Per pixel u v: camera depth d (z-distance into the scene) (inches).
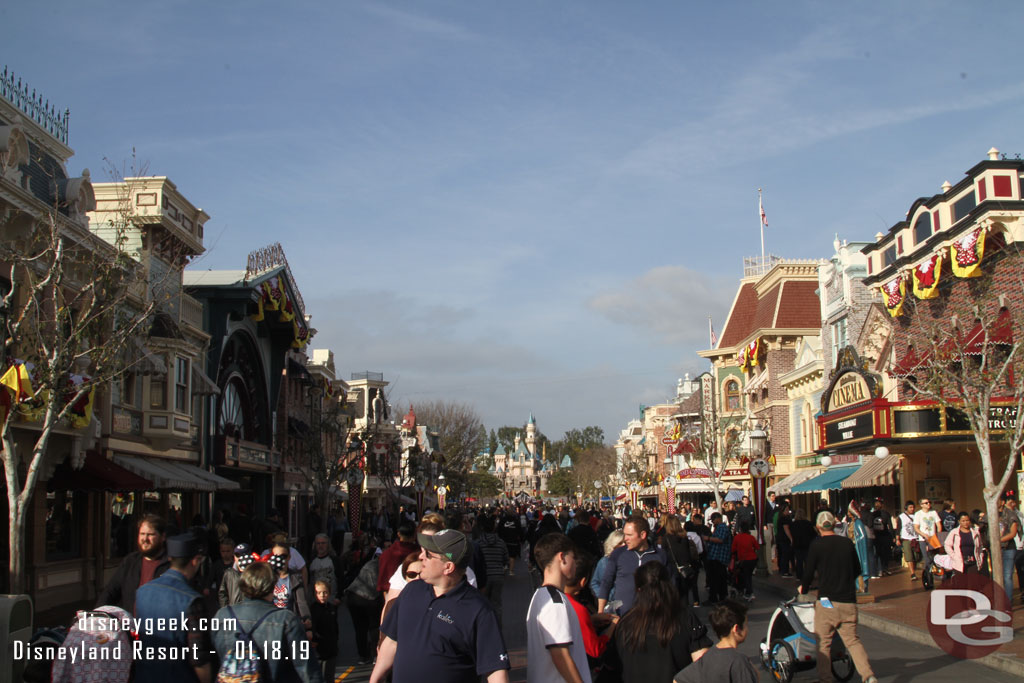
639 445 4052.7
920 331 993.5
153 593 264.7
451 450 3238.2
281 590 394.6
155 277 1130.0
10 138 789.9
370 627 539.8
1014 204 987.9
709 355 2411.4
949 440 1001.5
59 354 609.9
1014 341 810.2
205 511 1334.9
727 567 831.1
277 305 1524.4
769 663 474.3
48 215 748.6
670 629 277.6
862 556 829.8
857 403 1114.1
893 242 1267.2
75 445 885.2
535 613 253.1
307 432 1674.5
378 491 2519.7
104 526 1005.2
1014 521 718.5
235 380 1494.8
